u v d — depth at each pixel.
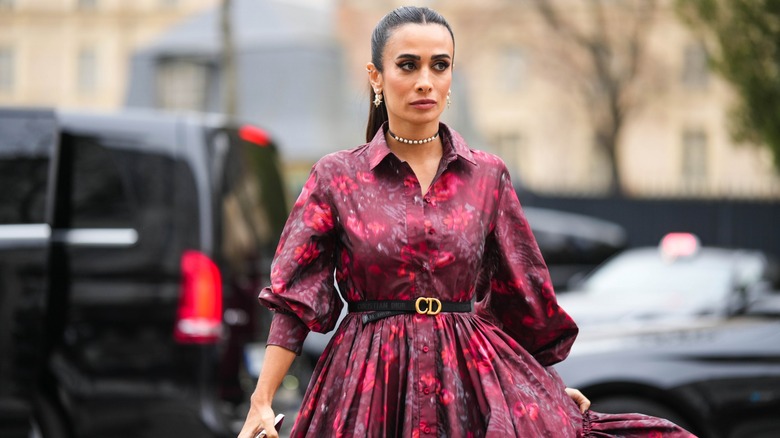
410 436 5.30
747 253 20.06
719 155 73.62
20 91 64.75
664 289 16.81
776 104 24.77
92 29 64.69
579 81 61.34
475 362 5.44
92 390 10.27
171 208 10.54
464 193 5.51
